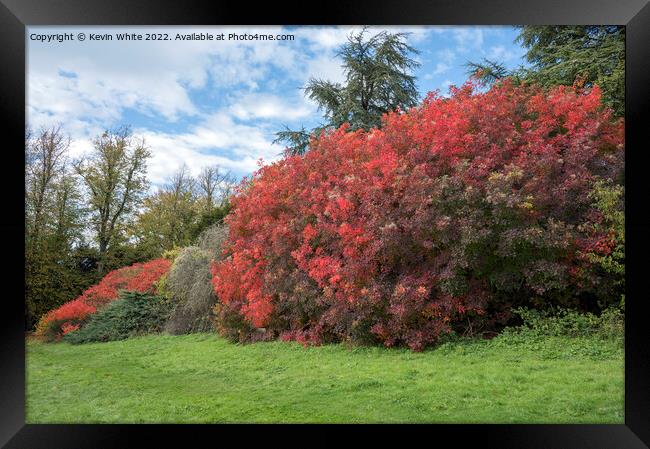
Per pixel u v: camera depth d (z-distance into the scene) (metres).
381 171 8.52
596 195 7.67
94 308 16.11
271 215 10.43
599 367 6.40
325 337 9.43
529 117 8.96
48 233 19.34
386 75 17.56
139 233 21.33
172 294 14.78
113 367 9.70
